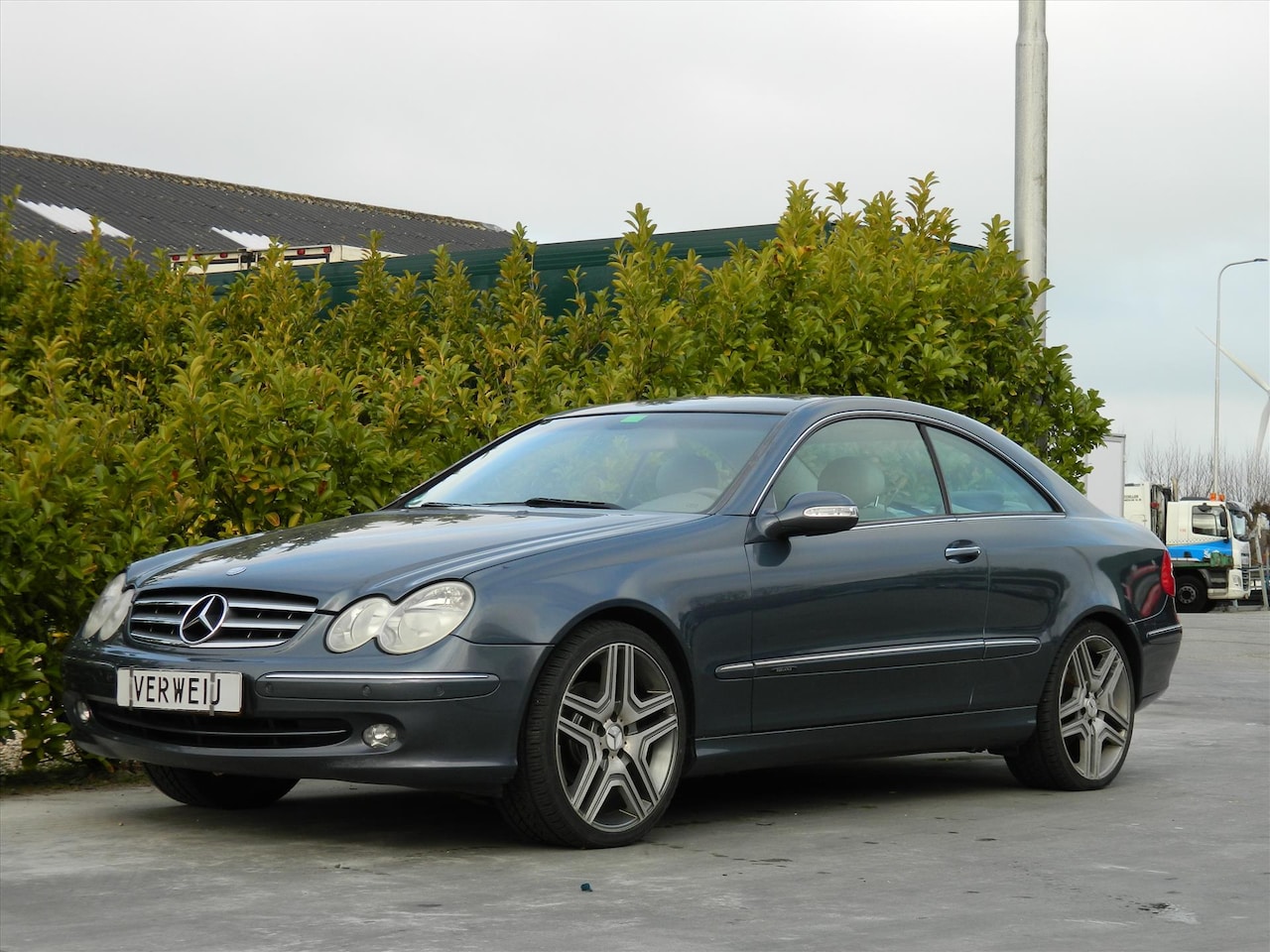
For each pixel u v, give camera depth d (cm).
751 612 599
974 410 1102
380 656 528
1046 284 1165
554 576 553
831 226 1243
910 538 659
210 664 539
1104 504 2325
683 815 646
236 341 1316
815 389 1009
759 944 437
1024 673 696
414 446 858
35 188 3506
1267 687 1287
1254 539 3647
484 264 1541
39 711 689
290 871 525
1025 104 1353
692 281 1062
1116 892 512
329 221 4156
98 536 705
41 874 520
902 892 507
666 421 679
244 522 770
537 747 543
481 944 432
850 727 634
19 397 1168
